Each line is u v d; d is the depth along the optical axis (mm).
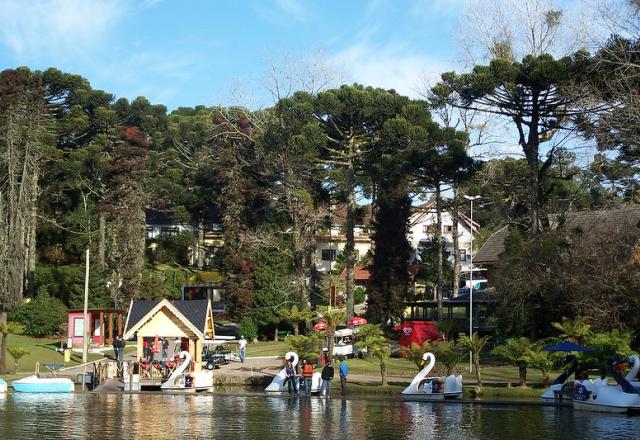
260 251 76812
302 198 73812
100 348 68062
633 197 65938
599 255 49062
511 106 59469
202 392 45375
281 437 27016
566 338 47781
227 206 81875
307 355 47750
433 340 60094
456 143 69312
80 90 106062
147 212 120125
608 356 37031
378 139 75500
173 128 120000
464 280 104188
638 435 26859
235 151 84438
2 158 76250
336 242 113750
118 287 80188
